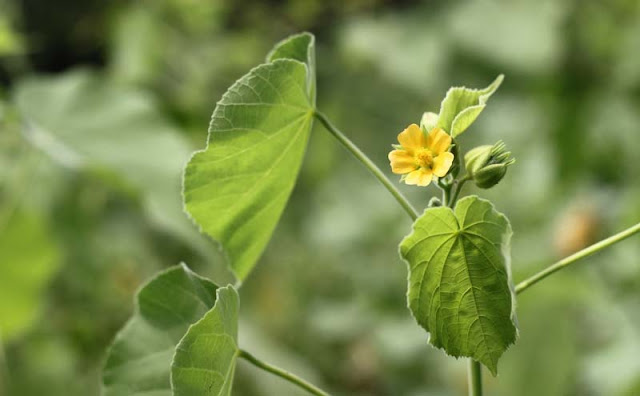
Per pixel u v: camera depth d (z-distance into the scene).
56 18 1.86
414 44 1.74
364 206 1.72
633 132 1.60
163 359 0.68
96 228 1.32
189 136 1.32
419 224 0.61
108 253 1.34
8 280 1.07
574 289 1.26
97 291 1.35
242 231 0.69
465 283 0.63
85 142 0.99
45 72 1.91
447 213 0.61
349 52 1.83
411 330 1.57
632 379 1.20
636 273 1.28
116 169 0.97
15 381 1.29
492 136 1.69
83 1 1.85
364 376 1.66
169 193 0.97
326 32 1.98
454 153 0.63
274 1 1.94
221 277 1.38
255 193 0.68
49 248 1.09
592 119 1.64
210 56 1.69
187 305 0.68
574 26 1.68
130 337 0.68
